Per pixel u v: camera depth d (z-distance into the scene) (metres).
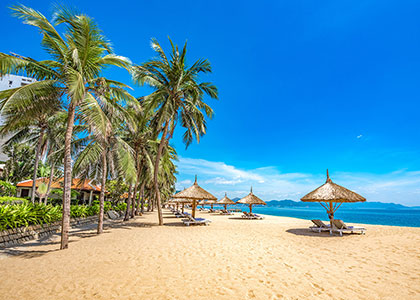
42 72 7.44
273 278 4.80
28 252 7.02
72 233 11.17
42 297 3.84
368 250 7.55
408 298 3.87
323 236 10.65
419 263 5.95
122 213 25.14
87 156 11.74
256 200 23.11
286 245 8.44
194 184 17.20
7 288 4.21
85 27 7.29
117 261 6.00
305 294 4.02
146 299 3.76
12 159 26.66
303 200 12.62
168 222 17.27
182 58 14.59
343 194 11.62
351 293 4.07
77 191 24.33
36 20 6.54
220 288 4.25
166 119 13.51
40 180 24.48
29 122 7.54
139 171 19.69
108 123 8.57
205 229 12.97
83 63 7.88
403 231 11.69
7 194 22.75
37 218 9.88
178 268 5.42
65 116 11.52
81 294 3.95
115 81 8.82
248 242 8.90
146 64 13.71
